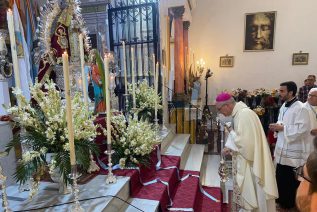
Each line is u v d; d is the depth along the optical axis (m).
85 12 5.89
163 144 3.84
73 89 2.95
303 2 7.75
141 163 2.66
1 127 1.94
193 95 7.44
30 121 1.73
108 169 2.29
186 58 7.36
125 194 2.21
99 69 2.92
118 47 5.30
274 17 8.01
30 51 4.02
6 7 3.68
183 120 5.34
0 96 2.17
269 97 7.04
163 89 4.49
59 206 1.73
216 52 8.64
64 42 3.00
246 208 2.70
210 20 8.57
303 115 3.04
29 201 1.81
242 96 7.67
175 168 3.06
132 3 5.52
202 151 4.58
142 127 2.81
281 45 8.08
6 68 2.21
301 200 0.97
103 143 2.67
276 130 3.33
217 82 8.73
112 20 5.28
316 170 0.92
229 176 3.66
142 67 5.24
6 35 3.38
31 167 1.71
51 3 2.96
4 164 2.02
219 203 2.93
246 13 8.23
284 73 8.15
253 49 8.32
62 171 1.69
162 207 2.32
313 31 7.77
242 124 2.63
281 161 3.27
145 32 5.15
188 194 2.79
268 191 2.55
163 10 5.37
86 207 1.74
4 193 1.53
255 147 2.59
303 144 3.10
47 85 1.90
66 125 1.81
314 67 7.88
